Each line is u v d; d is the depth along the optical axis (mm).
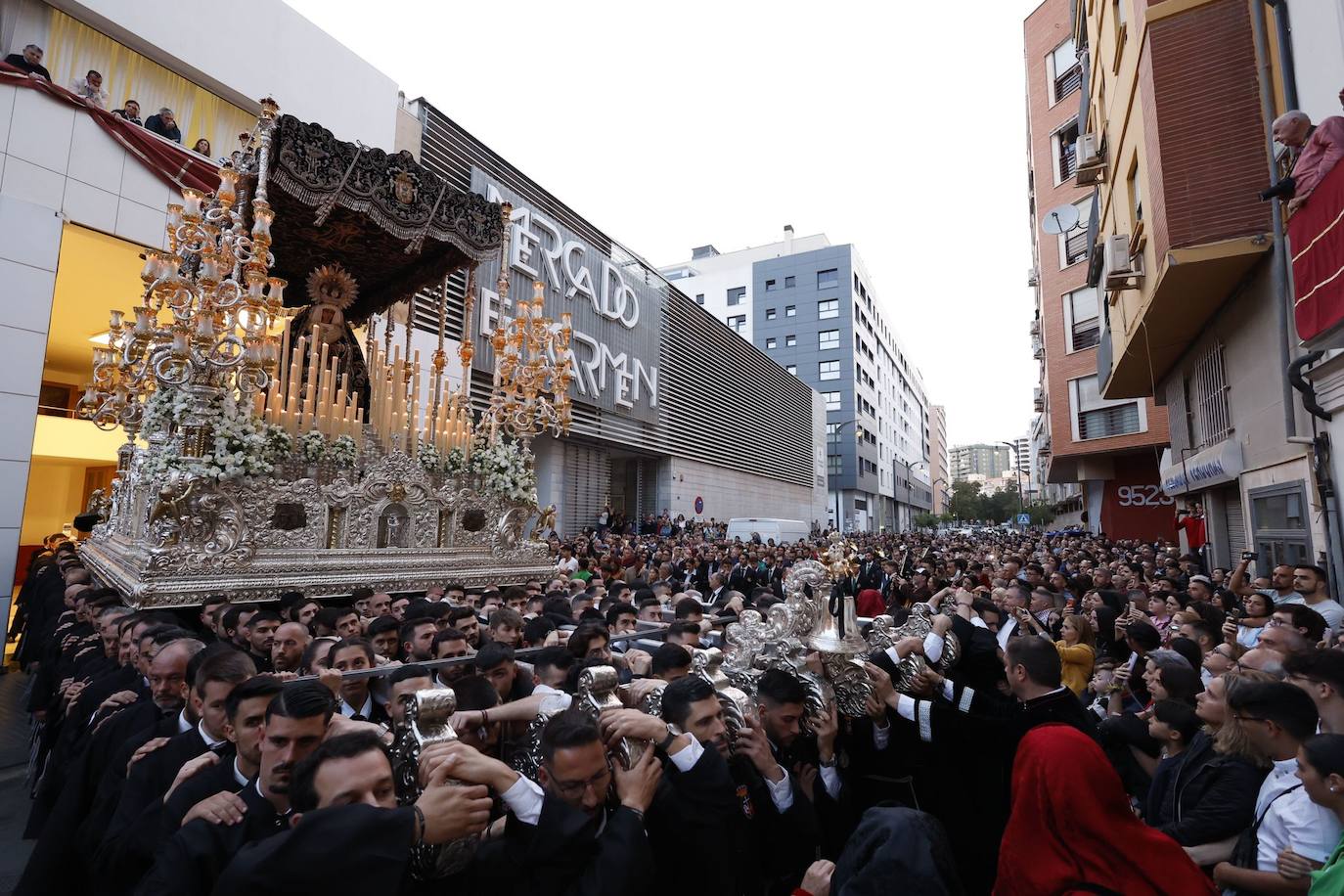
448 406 10172
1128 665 5730
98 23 11984
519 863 1993
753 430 37656
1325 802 2326
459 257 10172
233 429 6652
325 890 1576
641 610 6691
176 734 3346
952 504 95500
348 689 3639
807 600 3309
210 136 13617
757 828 2650
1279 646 4035
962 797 3178
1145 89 9844
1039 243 26734
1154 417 21688
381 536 8258
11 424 9680
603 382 22797
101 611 5797
